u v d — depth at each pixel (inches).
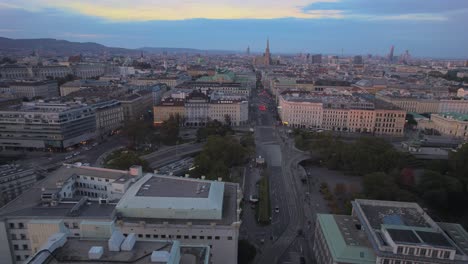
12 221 4889.3
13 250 5012.3
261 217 7682.1
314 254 6456.7
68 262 3002.0
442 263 4653.1
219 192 5615.2
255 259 6284.5
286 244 6806.1
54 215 4950.8
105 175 6481.3
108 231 3661.4
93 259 3048.7
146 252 3171.8
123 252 3164.4
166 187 5669.3
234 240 4958.2
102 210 5147.6
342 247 5157.5
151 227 4874.5
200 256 3523.6
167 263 2910.9
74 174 6535.4
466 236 5590.6
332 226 5846.5
